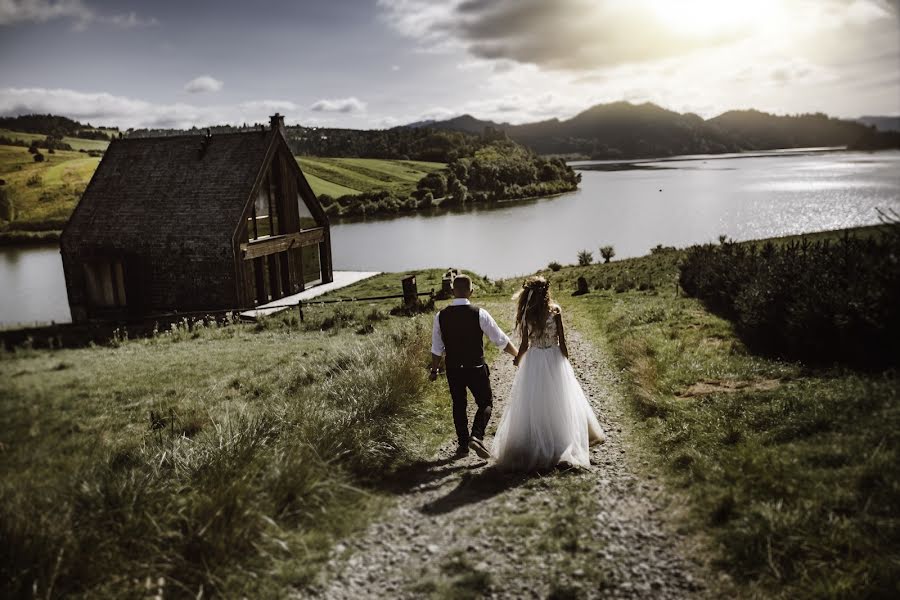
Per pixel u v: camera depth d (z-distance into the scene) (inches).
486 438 256.7
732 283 505.7
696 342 375.9
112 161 979.3
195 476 184.9
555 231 3029.0
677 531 156.7
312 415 237.1
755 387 262.4
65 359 202.7
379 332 511.5
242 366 378.3
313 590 139.5
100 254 903.1
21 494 137.5
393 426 247.9
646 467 204.4
